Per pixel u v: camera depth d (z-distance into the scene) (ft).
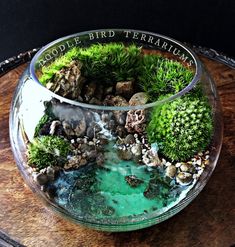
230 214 0.72
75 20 1.25
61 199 0.67
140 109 0.64
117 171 0.67
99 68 0.79
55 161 0.67
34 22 1.25
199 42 1.27
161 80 0.77
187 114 0.67
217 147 0.71
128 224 0.67
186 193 0.68
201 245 0.68
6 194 0.75
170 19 1.24
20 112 0.70
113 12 1.24
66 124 0.66
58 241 0.69
